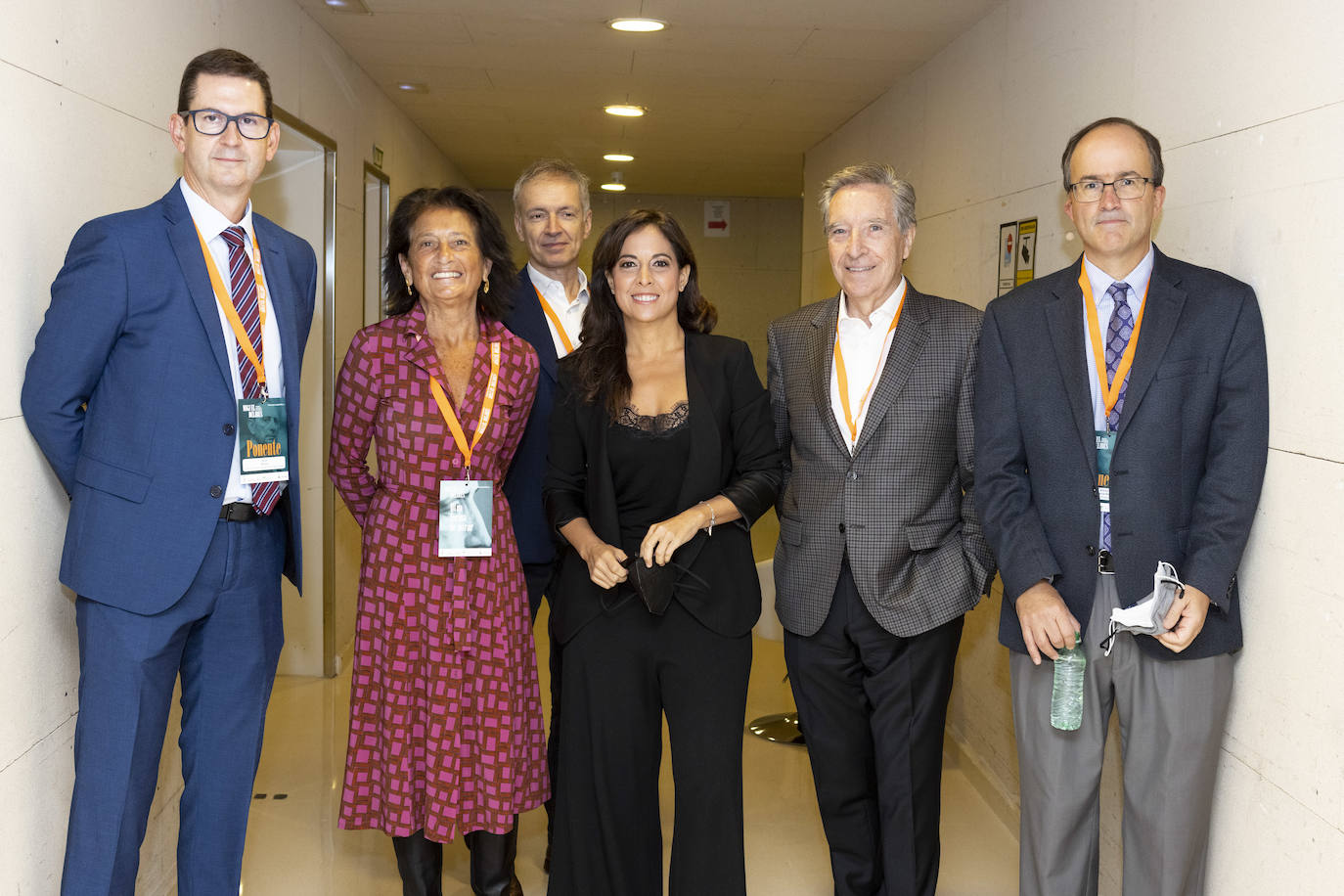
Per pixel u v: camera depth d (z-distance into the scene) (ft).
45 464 7.58
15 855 7.19
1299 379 6.91
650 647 8.45
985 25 14.20
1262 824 7.32
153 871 9.73
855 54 16.87
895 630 8.68
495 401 8.87
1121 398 7.48
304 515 17.04
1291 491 7.00
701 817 8.42
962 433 8.69
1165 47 8.98
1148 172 7.34
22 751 7.27
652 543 8.06
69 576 7.34
